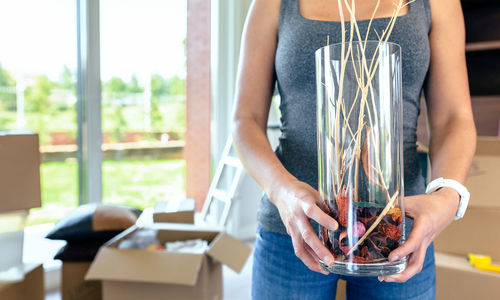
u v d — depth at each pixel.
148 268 0.79
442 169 0.71
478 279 1.48
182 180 3.35
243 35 0.90
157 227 1.02
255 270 0.87
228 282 2.54
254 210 3.58
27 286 0.93
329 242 0.55
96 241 1.00
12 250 0.92
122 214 1.02
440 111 0.80
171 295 0.82
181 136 3.33
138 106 3.04
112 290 0.81
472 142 0.73
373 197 0.52
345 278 0.80
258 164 0.71
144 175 3.12
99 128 2.78
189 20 3.28
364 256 0.53
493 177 1.61
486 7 2.88
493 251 1.61
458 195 0.65
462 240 1.67
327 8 0.81
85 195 2.78
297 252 0.59
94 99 2.74
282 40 0.82
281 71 0.82
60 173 2.70
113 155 2.93
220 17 3.38
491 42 2.63
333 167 0.54
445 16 0.80
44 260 2.40
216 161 3.49
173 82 3.23
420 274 0.77
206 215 3.15
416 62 0.76
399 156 0.54
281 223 0.80
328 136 0.54
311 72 0.79
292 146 0.82
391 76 0.52
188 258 0.80
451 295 1.53
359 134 0.52
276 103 3.34
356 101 0.52
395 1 0.78
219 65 3.42
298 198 0.57
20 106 2.54
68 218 1.00
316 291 0.80
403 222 0.54
